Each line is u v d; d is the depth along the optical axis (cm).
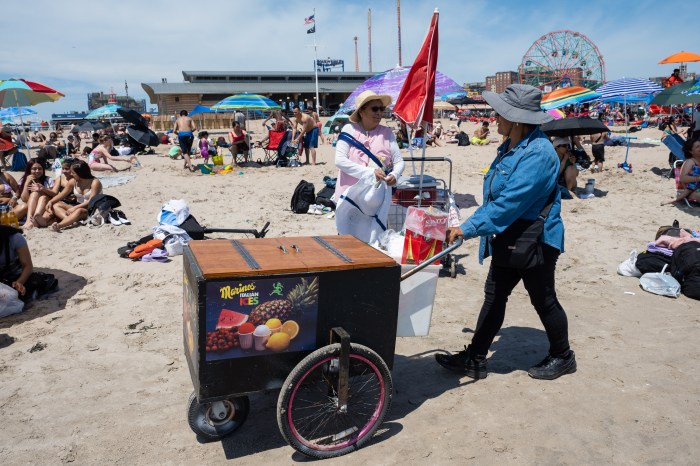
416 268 324
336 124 2694
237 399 322
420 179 554
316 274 284
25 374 404
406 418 343
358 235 464
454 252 734
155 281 610
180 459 306
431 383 389
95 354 438
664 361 414
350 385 323
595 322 494
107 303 548
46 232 813
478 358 390
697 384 378
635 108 3055
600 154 1265
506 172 349
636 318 502
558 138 1029
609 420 336
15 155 1694
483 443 315
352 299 295
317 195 971
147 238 719
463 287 601
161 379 399
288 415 288
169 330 484
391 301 305
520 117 343
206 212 962
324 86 7119
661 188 1069
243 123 2117
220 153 1997
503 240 358
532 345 450
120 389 384
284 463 301
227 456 308
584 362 414
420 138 1848
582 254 704
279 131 1579
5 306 514
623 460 298
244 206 1016
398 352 444
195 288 268
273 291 277
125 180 1330
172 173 1484
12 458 307
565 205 974
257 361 282
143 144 2025
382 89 841
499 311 379
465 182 1229
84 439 325
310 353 292
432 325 499
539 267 361
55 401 368
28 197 871
